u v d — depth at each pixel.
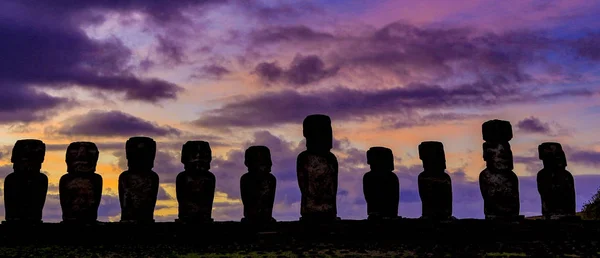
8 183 28.91
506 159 31.08
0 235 27.94
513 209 30.75
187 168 29.98
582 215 37.88
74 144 29.45
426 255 24.80
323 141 30.09
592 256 25.02
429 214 31.12
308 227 28.59
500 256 24.62
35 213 28.97
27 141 29.33
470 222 29.31
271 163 30.44
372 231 28.70
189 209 29.50
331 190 29.72
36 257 24.61
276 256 24.67
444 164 31.72
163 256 24.80
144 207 29.48
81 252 25.69
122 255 25.06
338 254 25.23
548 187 31.41
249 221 29.58
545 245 27.28
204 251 25.95
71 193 28.91
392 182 31.19
